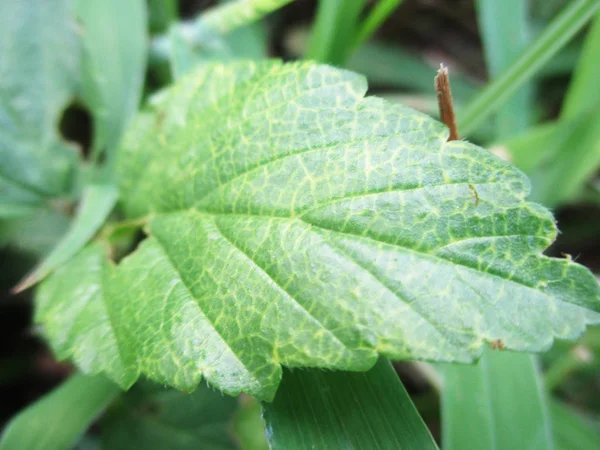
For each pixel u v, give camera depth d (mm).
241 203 65
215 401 101
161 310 64
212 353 57
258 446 97
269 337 54
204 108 78
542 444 83
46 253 117
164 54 134
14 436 87
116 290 73
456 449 84
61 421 89
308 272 55
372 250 54
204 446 99
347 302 52
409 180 55
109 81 115
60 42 113
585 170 132
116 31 117
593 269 150
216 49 126
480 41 180
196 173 74
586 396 128
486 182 53
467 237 52
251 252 60
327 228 57
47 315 76
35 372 128
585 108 126
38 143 109
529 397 86
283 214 60
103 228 95
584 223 152
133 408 102
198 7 167
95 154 113
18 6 111
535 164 130
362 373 63
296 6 175
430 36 182
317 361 51
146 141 87
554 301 49
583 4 105
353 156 59
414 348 49
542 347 47
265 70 71
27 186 107
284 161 63
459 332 49
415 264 52
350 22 122
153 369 59
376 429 60
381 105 60
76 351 68
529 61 113
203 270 64
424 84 170
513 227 51
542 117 169
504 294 50
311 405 61
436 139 56
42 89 111
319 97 64
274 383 53
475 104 120
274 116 66
